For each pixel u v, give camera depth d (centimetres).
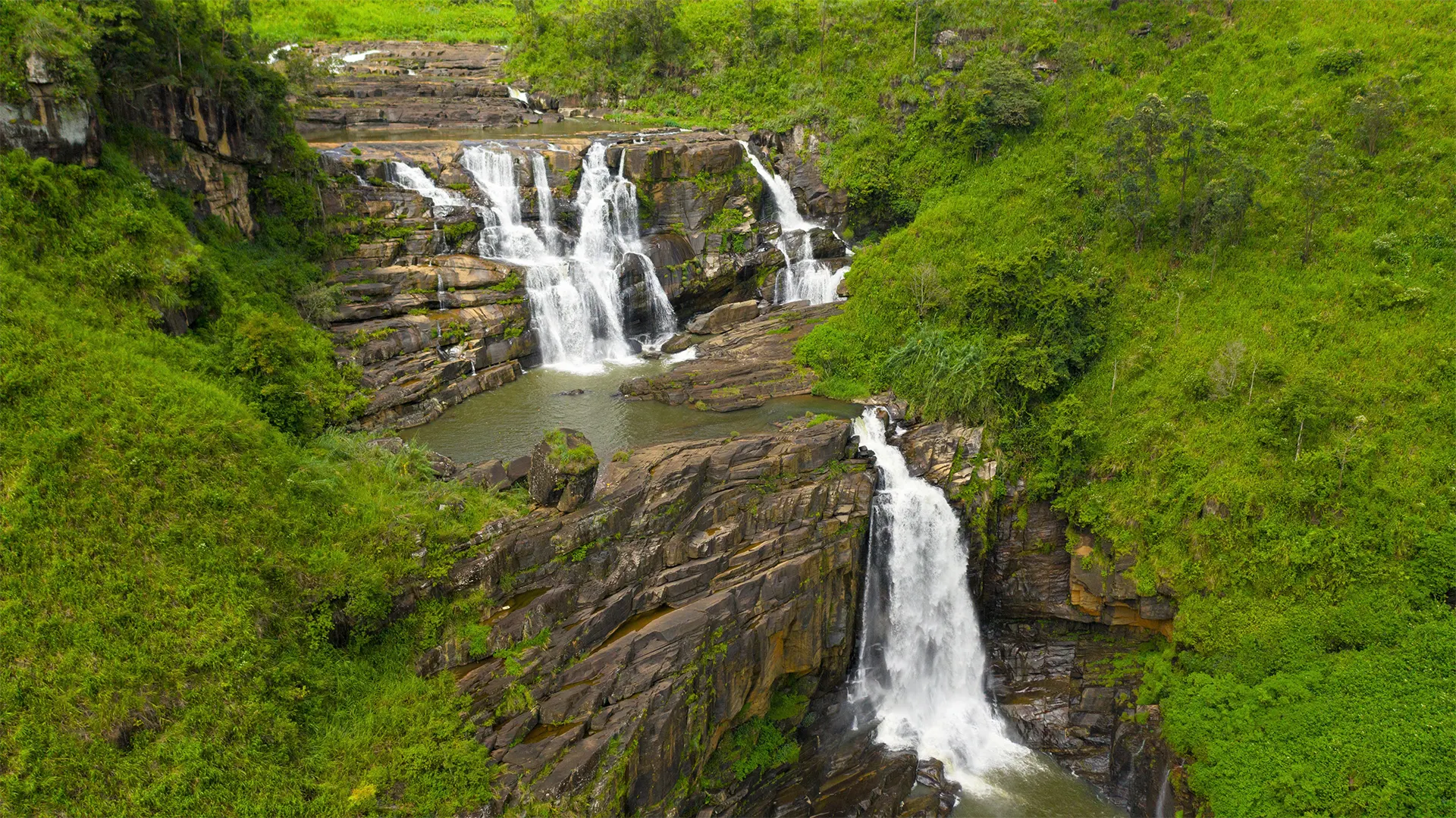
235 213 3391
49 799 1695
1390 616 2509
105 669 1844
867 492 2931
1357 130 3869
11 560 1906
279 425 2730
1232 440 2981
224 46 3522
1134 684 2905
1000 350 3481
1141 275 3775
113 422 2192
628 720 2184
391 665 2155
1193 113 3766
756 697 2617
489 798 1984
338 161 3966
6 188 2436
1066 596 3186
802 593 2678
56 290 2450
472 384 3612
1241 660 2623
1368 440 2811
